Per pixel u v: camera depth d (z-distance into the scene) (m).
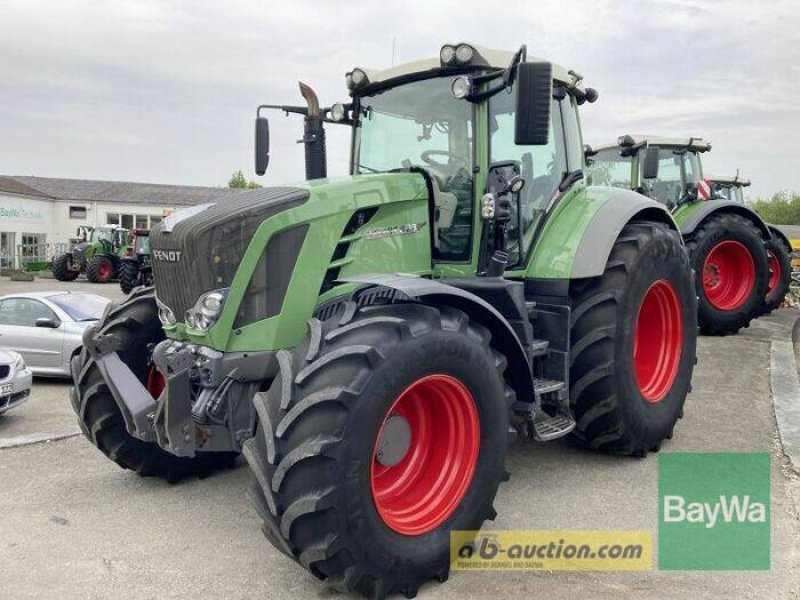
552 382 4.43
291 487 2.88
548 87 3.64
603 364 4.47
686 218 8.81
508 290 3.98
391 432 3.30
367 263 3.96
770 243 10.08
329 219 3.80
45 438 5.71
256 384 3.67
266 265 3.65
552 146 4.91
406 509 3.33
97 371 4.41
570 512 4.02
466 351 3.35
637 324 5.12
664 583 3.26
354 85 4.77
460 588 3.25
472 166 4.32
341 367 2.99
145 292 4.61
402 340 3.13
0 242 40.19
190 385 3.58
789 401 6.06
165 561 3.52
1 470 4.96
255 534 3.86
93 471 4.95
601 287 4.56
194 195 48.56
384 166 4.72
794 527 3.82
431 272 4.29
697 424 5.57
